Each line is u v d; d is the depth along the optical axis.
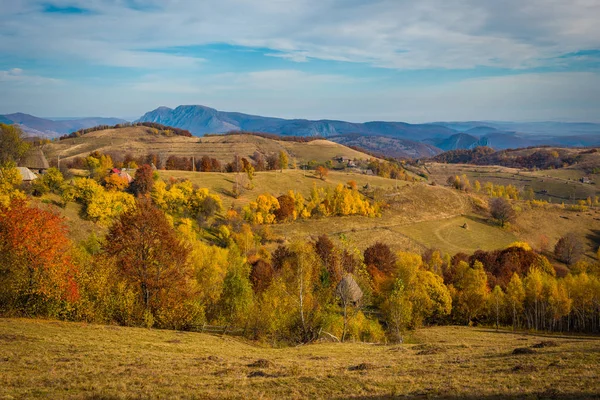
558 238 154.00
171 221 115.81
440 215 164.25
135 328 38.25
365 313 74.69
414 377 20.16
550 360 21.97
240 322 46.75
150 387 18.38
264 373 21.42
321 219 148.12
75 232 95.75
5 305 39.28
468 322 79.00
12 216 39.72
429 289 74.06
